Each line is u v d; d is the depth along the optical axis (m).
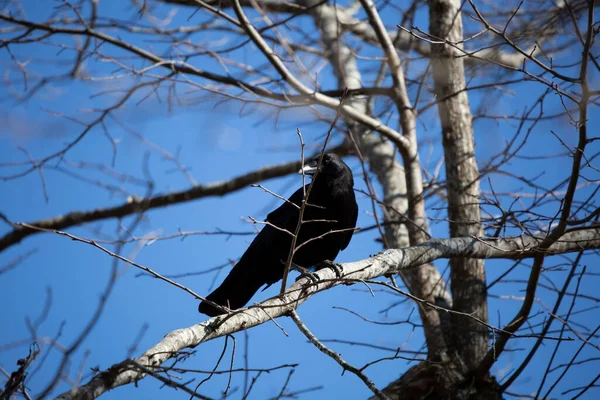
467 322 10.71
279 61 11.23
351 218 10.98
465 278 10.95
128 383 5.93
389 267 8.96
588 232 10.12
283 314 7.77
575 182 8.25
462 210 11.31
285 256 10.54
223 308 6.82
